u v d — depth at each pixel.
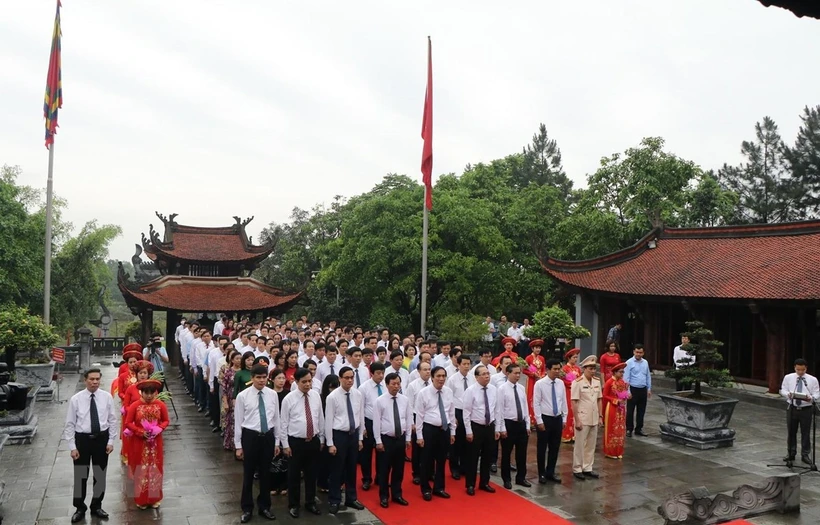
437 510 8.91
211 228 31.11
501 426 9.79
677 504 8.31
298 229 44.41
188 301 27.06
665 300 21.00
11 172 32.47
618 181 34.41
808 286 17.19
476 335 24.73
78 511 8.34
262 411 8.57
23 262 27.70
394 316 30.47
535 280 32.62
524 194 37.50
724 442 12.97
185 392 19.84
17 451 11.95
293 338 15.95
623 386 12.09
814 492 10.02
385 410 9.13
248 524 8.31
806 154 46.22
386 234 28.64
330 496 8.86
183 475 10.51
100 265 36.34
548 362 10.37
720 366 21.22
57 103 20.03
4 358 18.61
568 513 8.86
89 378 8.50
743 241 22.44
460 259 28.52
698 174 34.31
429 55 21.56
